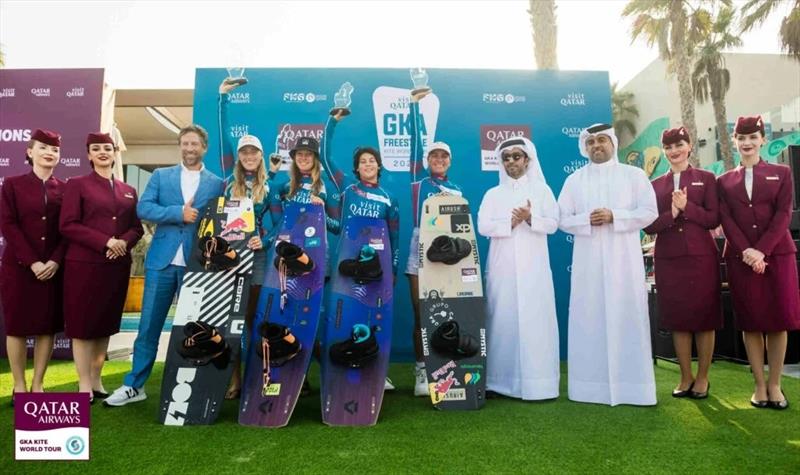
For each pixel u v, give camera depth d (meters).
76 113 5.36
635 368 3.24
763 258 3.08
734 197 3.26
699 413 3.02
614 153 3.52
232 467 2.18
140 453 2.37
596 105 5.23
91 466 2.21
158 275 3.35
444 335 3.17
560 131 5.19
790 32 13.58
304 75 5.07
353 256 3.38
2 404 3.32
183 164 3.53
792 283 3.10
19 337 3.25
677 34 13.40
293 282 3.22
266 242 3.57
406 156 5.05
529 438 2.55
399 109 5.08
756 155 3.29
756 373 3.19
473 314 3.31
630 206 3.41
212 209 3.31
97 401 3.33
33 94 5.38
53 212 3.35
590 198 3.48
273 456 2.31
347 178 4.99
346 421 2.83
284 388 2.93
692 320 3.29
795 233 4.57
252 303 3.56
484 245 5.02
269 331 2.96
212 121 4.98
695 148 13.52
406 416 3.00
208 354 2.88
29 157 3.40
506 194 3.61
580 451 2.36
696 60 16.50
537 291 3.45
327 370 3.04
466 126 5.12
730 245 3.24
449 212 3.52
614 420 2.88
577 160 5.17
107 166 3.45
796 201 4.62
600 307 3.33
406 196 5.01
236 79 4.85
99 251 3.20
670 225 3.38
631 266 3.34
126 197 3.49
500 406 3.21
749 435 2.59
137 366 3.32
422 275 3.38
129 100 6.44
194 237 3.27
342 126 5.05
